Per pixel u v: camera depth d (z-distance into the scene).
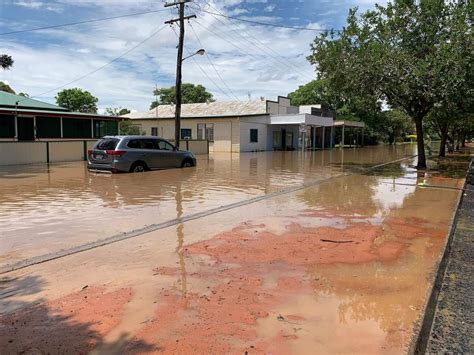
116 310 3.88
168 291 4.34
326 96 55.34
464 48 15.55
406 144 69.00
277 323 3.67
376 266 5.27
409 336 3.47
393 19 18.22
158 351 3.18
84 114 25.94
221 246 6.02
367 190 12.50
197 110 41.41
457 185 14.08
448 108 18.72
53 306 3.97
